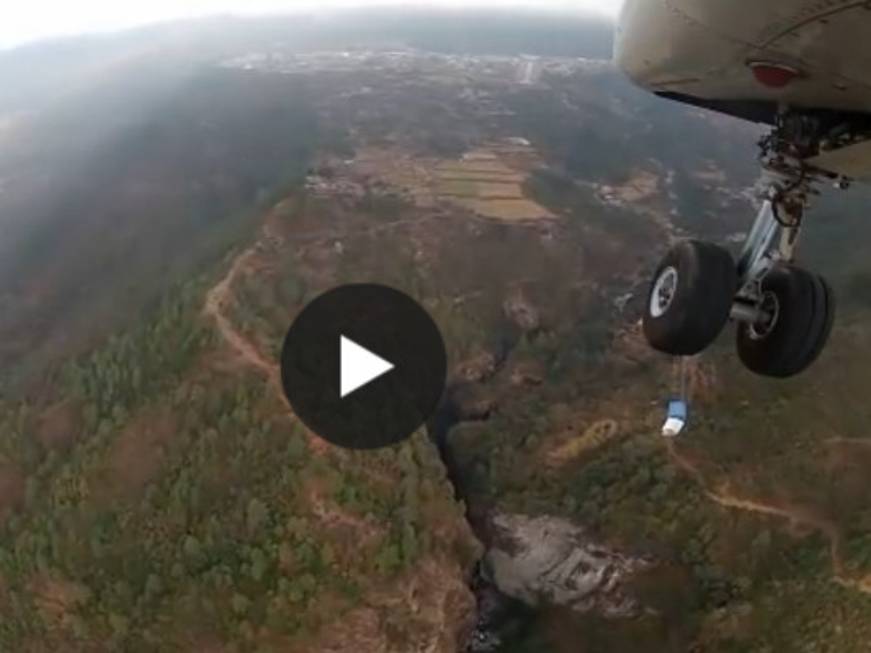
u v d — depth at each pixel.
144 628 77.06
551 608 90.44
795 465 89.44
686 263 10.73
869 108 8.56
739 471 90.50
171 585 78.06
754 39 7.91
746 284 11.06
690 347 10.83
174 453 87.94
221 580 76.38
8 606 84.81
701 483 90.38
